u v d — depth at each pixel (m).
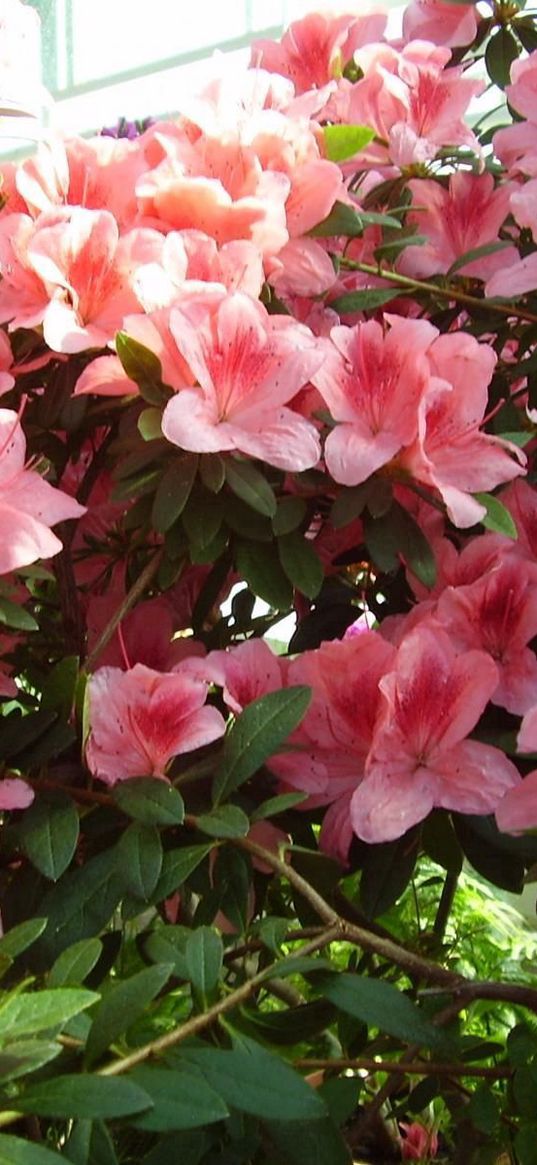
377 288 0.59
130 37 1.44
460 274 0.60
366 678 0.46
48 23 1.47
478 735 0.49
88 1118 0.30
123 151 0.51
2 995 0.33
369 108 0.61
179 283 0.46
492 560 0.51
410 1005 0.39
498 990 0.41
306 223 0.53
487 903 1.00
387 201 0.62
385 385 0.47
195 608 0.55
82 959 0.36
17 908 0.45
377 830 0.44
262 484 0.45
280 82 0.57
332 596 0.57
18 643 0.58
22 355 0.50
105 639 0.47
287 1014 0.41
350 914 0.49
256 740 0.44
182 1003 0.58
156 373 0.45
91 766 0.44
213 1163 0.39
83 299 0.47
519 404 0.61
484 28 0.70
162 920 0.56
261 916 0.53
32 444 0.53
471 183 0.61
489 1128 0.43
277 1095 0.33
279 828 0.49
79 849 0.49
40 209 0.50
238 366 0.45
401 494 0.52
